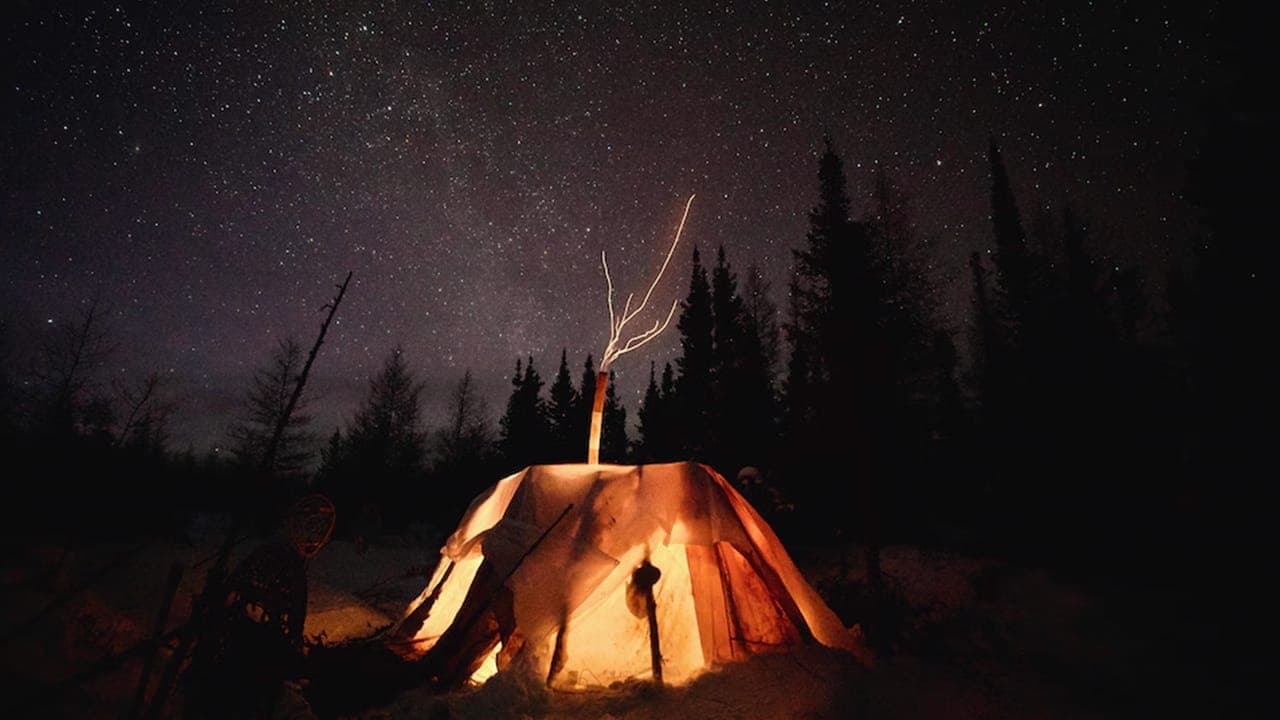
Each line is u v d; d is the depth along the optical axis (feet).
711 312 75.72
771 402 63.41
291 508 13.70
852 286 37.99
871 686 16.48
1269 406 29.22
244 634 12.05
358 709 14.39
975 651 23.29
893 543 45.44
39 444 29.50
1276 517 28.53
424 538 56.80
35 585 15.88
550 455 95.86
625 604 18.65
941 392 48.06
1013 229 61.93
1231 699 17.40
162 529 32.19
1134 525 39.09
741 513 20.54
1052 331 49.34
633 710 14.92
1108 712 16.72
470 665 17.01
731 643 17.93
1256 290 29.66
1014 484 47.50
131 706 12.19
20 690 11.52
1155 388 43.57
